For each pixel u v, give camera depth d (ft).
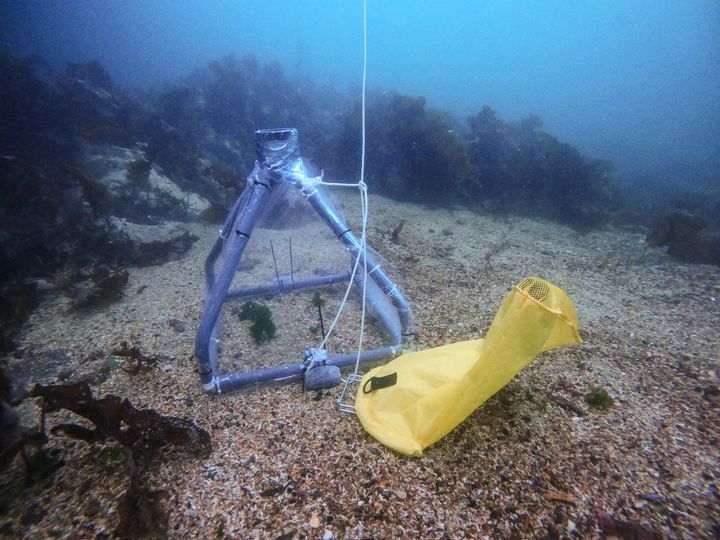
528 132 50.21
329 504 7.36
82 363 12.12
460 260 21.56
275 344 13.19
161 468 8.22
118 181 27.35
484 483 7.78
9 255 18.01
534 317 6.93
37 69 41.55
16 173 21.56
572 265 21.90
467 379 7.78
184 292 16.96
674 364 11.94
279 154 10.23
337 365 11.10
